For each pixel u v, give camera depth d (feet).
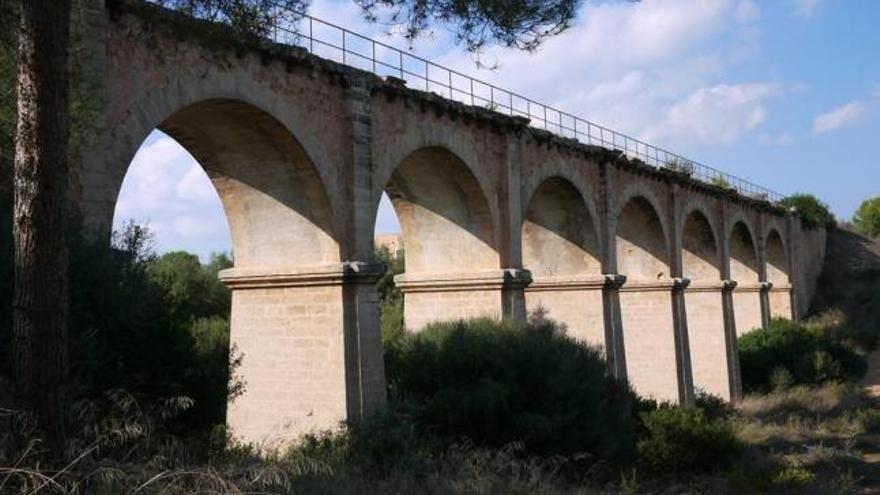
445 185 77.10
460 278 77.71
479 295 77.30
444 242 79.87
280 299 61.72
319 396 59.31
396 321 115.55
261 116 54.85
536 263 97.35
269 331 61.98
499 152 79.71
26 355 26.73
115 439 29.32
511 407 60.29
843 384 136.05
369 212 62.23
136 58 46.39
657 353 110.83
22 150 27.20
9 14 33.86
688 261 135.13
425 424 58.03
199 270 126.72
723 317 130.21
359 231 60.90
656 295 111.86
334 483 36.50
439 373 63.72
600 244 95.30
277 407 60.90
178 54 48.78
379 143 64.08
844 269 209.77
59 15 27.63
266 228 62.18
